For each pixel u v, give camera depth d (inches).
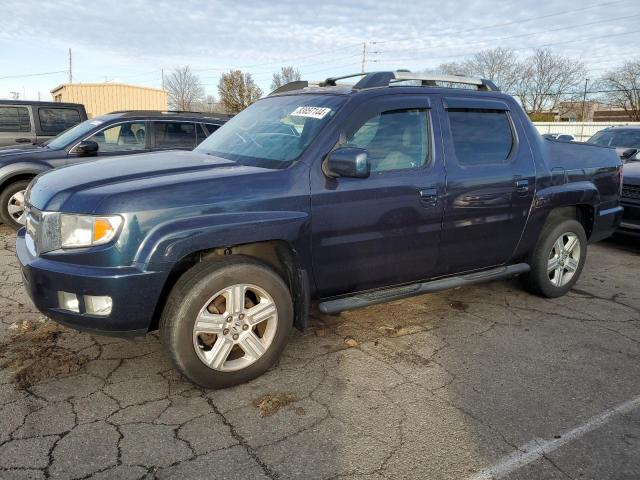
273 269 127.6
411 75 151.9
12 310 163.0
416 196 140.9
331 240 129.4
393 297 143.3
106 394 117.3
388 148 140.1
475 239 157.9
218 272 114.7
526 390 125.4
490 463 98.5
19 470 91.7
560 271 186.7
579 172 184.4
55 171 137.5
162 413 110.8
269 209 119.3
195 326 113.6
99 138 281.0
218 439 102.8
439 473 95.3
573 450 103.0
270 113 155.3
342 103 137.1
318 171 127.0
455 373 132.8
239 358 124.2
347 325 160.7
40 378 122.6
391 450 101.3
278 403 115.4
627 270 233.6
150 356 135.4
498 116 166.2
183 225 109.4
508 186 160.9
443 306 179.8
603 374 134.5
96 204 107.8
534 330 161.5
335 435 105.4
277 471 94.4
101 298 107.4
